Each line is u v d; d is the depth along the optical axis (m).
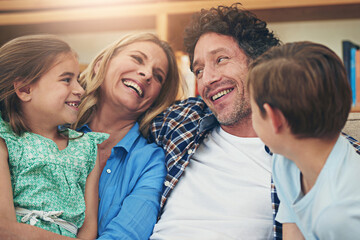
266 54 0.77
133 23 2.35
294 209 0.79
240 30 1.23
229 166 1.18
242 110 1.21
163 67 1.43
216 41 1.24
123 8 2.19
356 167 0.74
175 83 1.50
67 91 1.08
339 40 2.20
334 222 0.70
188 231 1.08
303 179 0.80
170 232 1.10
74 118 1.11
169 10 2.12
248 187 1.13
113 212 1.16
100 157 1.36
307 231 0.79
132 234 1.09
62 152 1.11
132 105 1.34
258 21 1.29
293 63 0.71
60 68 1.08
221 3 1.44
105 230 1.12
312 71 0.70
